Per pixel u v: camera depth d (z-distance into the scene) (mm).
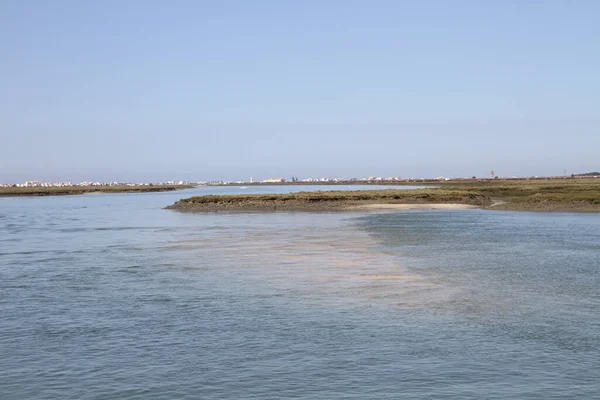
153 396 14461
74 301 24703
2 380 15617
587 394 14211
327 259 36250
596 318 21109
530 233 51594
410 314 21828
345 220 70625
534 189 136375
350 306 23203
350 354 17266
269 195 108250
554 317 21297
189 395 14469
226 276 30609
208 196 111625
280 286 27531
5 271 33094
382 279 29000
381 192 112438
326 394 14375
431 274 30297
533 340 18453
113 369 16328
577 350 17438
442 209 91188
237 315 21938
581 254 37719
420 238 47844
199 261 36500
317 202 102688
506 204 91625
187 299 24875
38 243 48812
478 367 16078
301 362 16625
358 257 36906
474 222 64750
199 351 17734
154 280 29688
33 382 15453
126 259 37938
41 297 25578
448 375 15508
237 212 94125
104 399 14344
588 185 142625
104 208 115375
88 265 35312
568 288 26469
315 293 25781
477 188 149750
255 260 36469
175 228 63500
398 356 17031
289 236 51438
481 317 21344
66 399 14367
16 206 129250
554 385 14773
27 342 18828
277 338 18938
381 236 49812
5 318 21859
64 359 17188
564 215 74938
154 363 16734
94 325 20766
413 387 14727
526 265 33188
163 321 21203
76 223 73312
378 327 20078
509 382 14992
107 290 27078
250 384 15086
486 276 29625
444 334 19188
